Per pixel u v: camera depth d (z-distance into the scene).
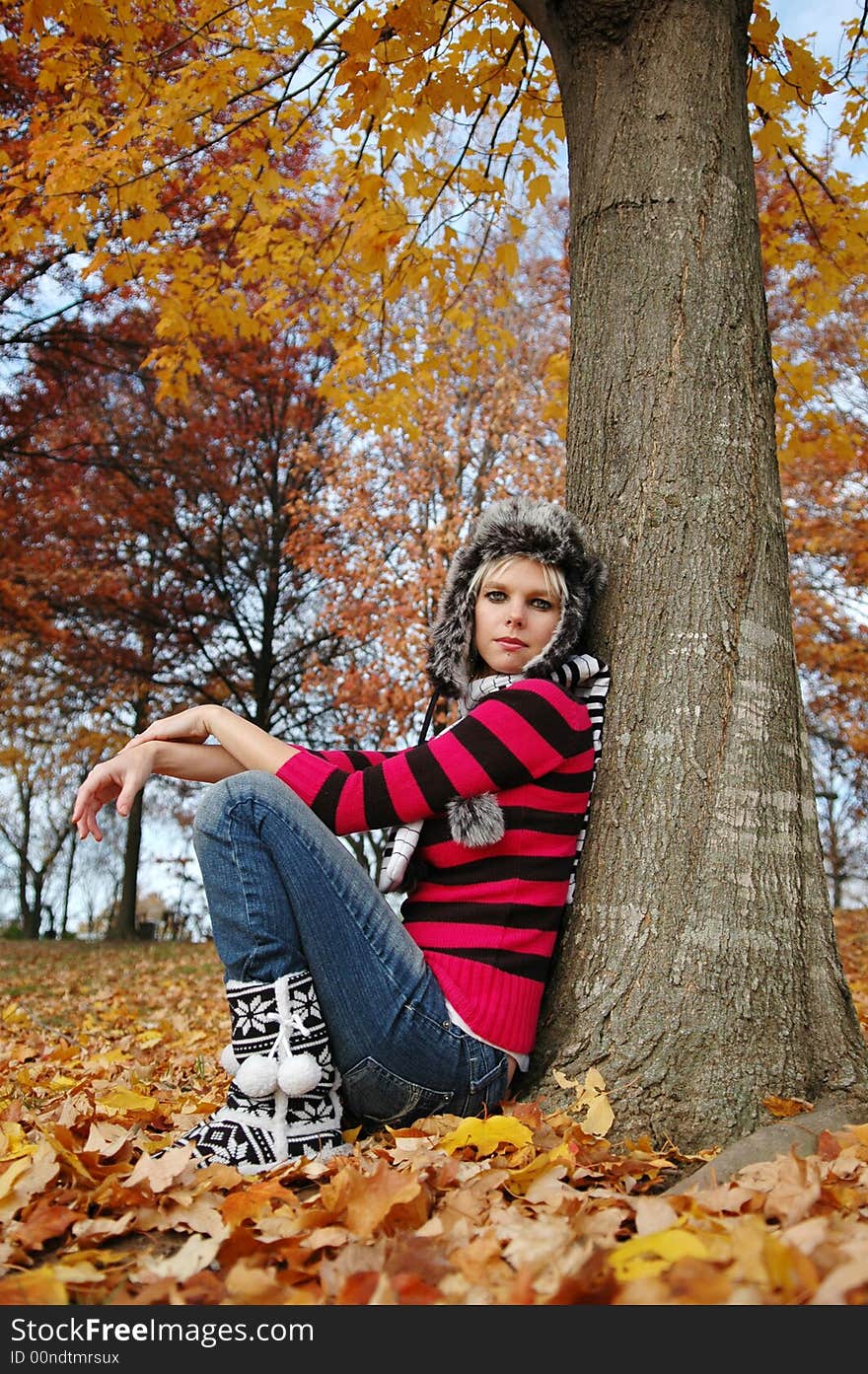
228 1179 1.88
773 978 2.25
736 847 2.32
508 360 13.77
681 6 2.84
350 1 3.83
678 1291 1.19
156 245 5.21
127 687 16.41
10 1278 1.46
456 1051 2.14
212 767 2.42
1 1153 2.16
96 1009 7.52
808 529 12.49
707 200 2.73
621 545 2.60
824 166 5.53
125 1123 2.52
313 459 14.78
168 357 5.55
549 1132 2.07
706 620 2.47
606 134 2.86
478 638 2.53
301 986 2.07
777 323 10.27
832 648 13.10
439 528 12.91
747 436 2.61
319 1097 2.07
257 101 4.77
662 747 2.42
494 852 2.26
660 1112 2.15
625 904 2.34
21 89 7.25
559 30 3.00
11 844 26.98
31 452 12.30
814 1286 1.18
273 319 5.70
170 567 16.11
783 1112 2.13
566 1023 2.33
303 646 16.66
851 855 18.62
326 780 2.20
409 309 11.48
